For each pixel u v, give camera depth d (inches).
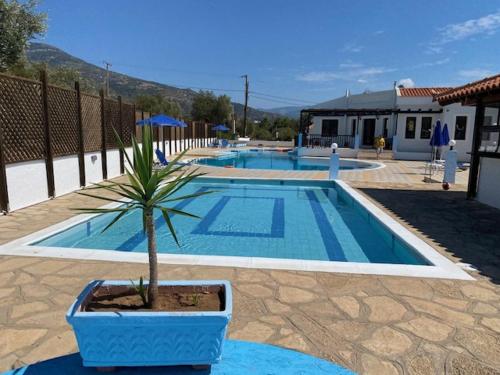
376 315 128.8
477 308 135.6
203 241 263.0
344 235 282.0
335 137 1080.8
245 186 487.2
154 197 89.6
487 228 255.1
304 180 495.5
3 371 94.3
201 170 575.5
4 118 267.0
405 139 974.4
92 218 280.1
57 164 338.6
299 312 129.7
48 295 139.0
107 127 443.2
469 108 827.4
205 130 1301.7
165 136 827.4
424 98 941.8
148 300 92.0
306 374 95.8
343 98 1157.1
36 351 103.7
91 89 1186.0
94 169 412.8
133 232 277.4
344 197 419.8
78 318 83.3
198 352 90.3
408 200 359.3
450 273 168.6
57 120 336.2
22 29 584.7
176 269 166.7
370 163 772.6
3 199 269.4
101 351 87.6
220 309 92.1
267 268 169.6
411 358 104.8
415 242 220.1
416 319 126.7
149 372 92.2
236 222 315.9
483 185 347.9
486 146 343.3
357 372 98.0
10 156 275.9
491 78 363.6
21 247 193.5
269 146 1427.2
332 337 114.5
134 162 89.8
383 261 228.8
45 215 270.5
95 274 159.3
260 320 123.6
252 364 98.7
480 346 111.5
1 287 145.6
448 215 295.0
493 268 176.6
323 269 169.8
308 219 328.8
